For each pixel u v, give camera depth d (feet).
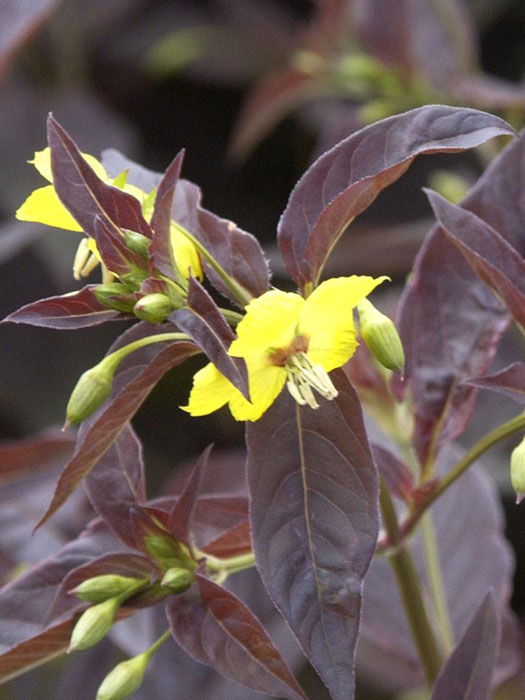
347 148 0.79
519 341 1.18
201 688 1.07
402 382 0.90
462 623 1.00
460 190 1.30
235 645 0.81
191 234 0.82
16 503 1.06
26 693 1.20
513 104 1.21
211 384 0.76
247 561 0.85
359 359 0.93
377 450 0.86
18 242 1.21
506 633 1.00
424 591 1.01
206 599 0.81
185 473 1.09
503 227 0.87
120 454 0.84
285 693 0.81
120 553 0.83
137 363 0.81
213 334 0.74
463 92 1.27
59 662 1.22
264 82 1.32
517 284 0.82
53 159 0.76
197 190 0.83
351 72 1.32
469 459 0.83
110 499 0.83
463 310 0.89
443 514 1.02
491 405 1.19
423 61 1.30
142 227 0.77
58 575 0.86
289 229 0.79
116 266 0.77
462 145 0.77
